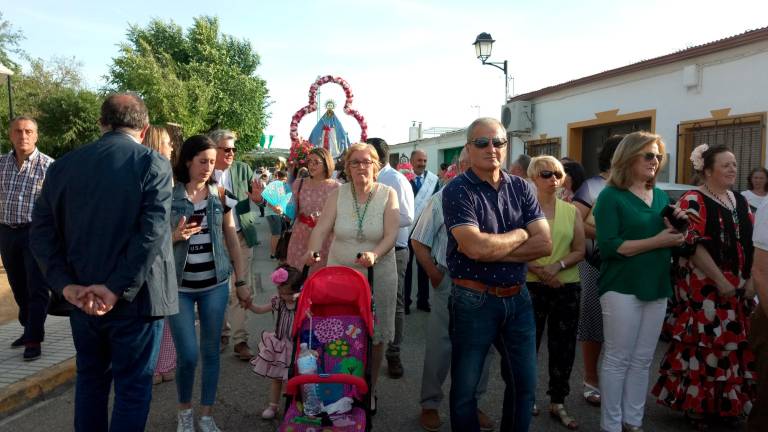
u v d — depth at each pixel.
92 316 2.88
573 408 4.21
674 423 3.92
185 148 3.73
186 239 3.58
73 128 30.61
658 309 3.53
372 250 4.04
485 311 2.99
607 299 3.56
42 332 5.00
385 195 4.12
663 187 7.16
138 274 2.75
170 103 31.78
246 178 5.71
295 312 3.58
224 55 38.03
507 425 3.12
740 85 8.79
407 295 6.99
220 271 3.73
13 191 4.93
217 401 4.37
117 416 2.91
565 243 3.91
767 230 2.87
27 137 5.00
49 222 2.91
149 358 2.99
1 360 4.91
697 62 9.45
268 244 13.49
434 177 6.96
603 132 12.07
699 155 3.94
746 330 3.81
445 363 3.84
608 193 3.60
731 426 3.86
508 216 3.02
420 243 3.87
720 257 3.71
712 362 3.71
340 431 3.15
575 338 3.97
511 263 3.00
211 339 3.74
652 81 10.46
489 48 13.72
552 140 13.27
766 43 8.34
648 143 3.51
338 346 3.44
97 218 2.79
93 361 2.99
